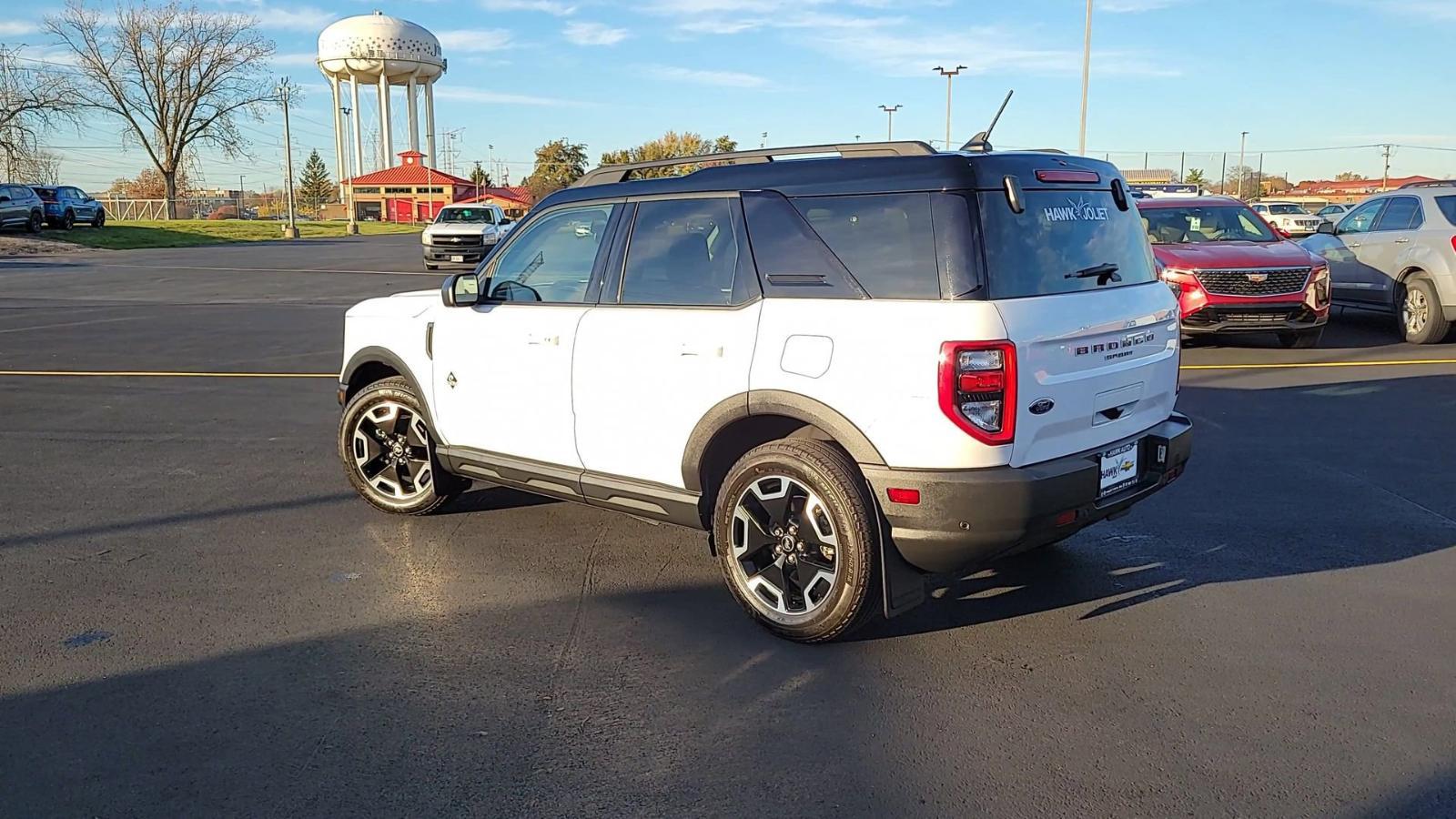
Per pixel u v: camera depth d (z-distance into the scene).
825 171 4.13
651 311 4.55
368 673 3.95
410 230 66.12
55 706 3.68
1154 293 4.57
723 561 4.37
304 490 6.49
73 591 4.79
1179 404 8.79
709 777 3.23
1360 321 14.40
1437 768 3.23
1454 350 11.62
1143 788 3.14
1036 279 3.93
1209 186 47.88
